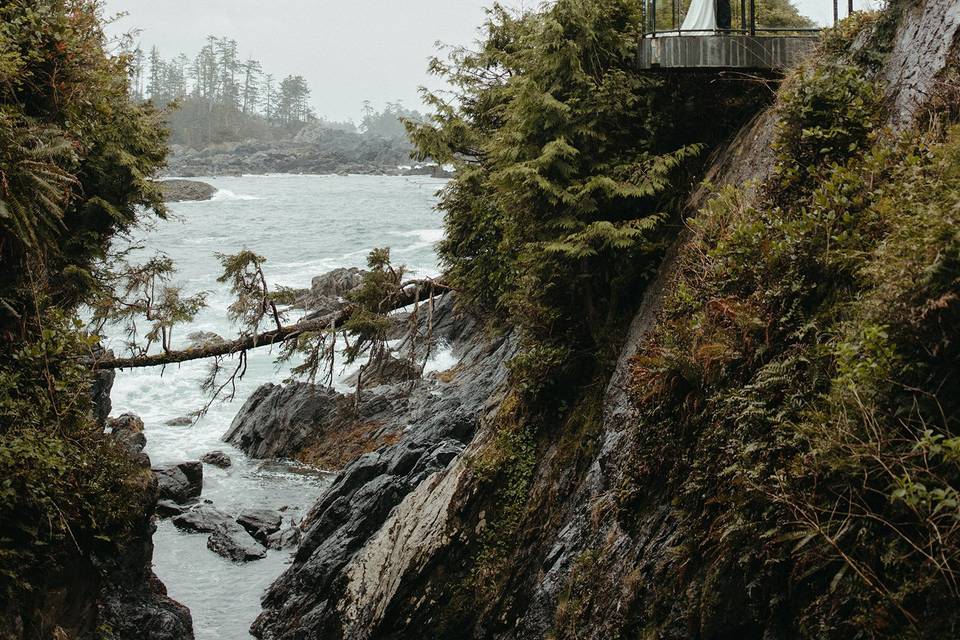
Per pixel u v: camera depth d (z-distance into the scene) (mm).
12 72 10945
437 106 20312
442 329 31359
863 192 7922
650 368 9977
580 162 13930
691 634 7988
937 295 5730
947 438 5613
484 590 13672
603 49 14141
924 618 5410
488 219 18891
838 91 9641
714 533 7883
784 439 6996
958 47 8836
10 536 9805
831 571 6332
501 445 14594
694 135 14367
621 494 10352
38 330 11406
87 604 11695
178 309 18375
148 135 17547
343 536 16719
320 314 36969
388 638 14156
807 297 8016
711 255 9578
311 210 89188
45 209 11078
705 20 13406
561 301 14750
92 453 11656
